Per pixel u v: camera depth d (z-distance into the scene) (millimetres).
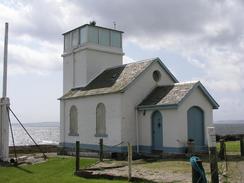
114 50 31953
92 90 28469
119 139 25234
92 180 16234
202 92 24656
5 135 24141
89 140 28000
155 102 24688
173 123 23406
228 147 27938
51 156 27328
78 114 29359
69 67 32375
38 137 135250
